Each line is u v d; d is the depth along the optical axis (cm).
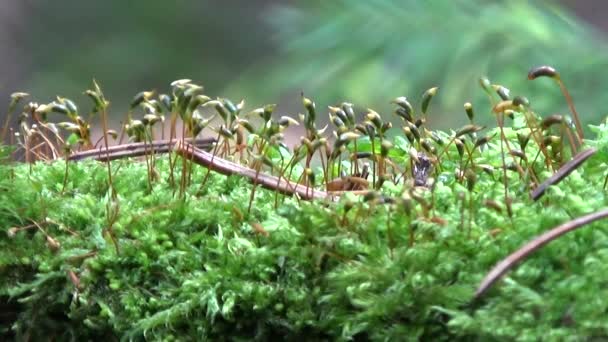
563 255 21
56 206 25
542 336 21
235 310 23
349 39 50
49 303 24
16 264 24
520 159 25
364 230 22
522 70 44
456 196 23
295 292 22
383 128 25
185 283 23
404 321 22
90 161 26
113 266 24
